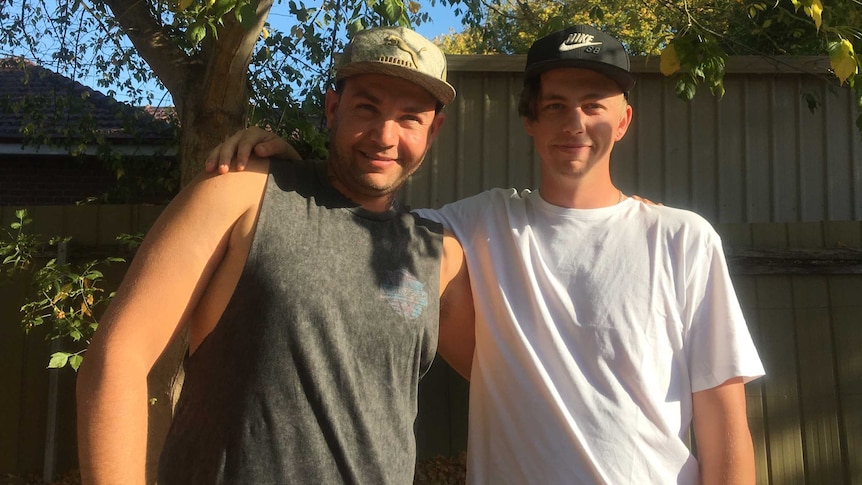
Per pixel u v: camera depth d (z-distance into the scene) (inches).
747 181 174.6
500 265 75.0
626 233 74.2
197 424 57.1
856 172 175.5
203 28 107.1
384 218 66.1
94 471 49.8
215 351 57.7
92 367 51.4
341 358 57.7
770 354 162.1
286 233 59.6
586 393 68.2
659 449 67.5
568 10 196.4
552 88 75.2
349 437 57.3
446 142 172.9
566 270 73.2
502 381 71.4
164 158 241.0
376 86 63.8
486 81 173.5
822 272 161.5
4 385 170.1
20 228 151.0
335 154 64.6
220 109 130.0
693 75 132.0
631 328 69.5
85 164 289.4
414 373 63.7
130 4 146.7
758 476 160.4
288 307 56.8
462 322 78.0
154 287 54.3
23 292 170.6
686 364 71.5
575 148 74.8
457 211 81.5
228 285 58.6
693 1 164.1
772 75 176.1
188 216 57.2
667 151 174.4
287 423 55.6
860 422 159.8
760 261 162.1
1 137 269.4
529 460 67.9
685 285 71.8
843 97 175.9
